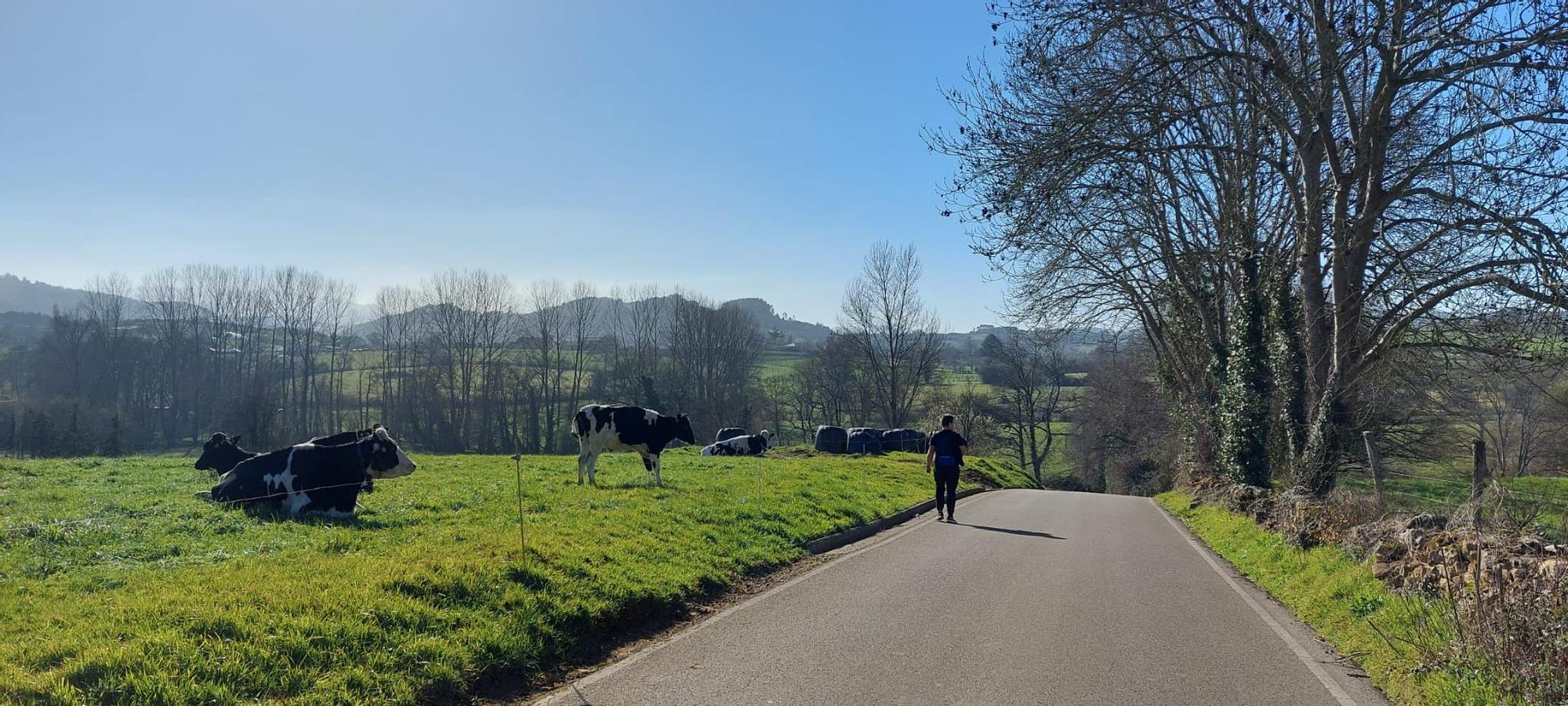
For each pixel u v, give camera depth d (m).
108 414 54.34
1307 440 20.20
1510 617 6.58
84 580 7.73
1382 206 19.67
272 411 52.59
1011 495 27.84
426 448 59.44
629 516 12.35
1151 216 30.78
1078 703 6.35
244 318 63.03
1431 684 6.70
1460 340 20.69
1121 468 57.09
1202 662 7.55
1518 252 17.81
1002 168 19.95
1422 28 17.92
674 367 68.38
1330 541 12.20
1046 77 19.20
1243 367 22.86
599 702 6.22
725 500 15.14
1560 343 17.77
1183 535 17.88
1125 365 54.28
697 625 8.64
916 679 6.79
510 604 7.77
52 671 5.29
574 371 73.06
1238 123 25.81
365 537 10.19
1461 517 10.02
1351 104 19.02
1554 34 15.48
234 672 5.64
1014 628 8.51
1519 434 23.72
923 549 13.76
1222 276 29.69
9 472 17.48
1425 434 26.36
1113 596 10.28
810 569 11.84
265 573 7.91
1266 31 19.72
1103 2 18.11
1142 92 19.27
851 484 21.33
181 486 14.86
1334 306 20.67
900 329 61.25
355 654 6.25
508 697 6.48
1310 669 7.48
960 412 56.72
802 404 76.19
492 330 66.69
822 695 6.39
